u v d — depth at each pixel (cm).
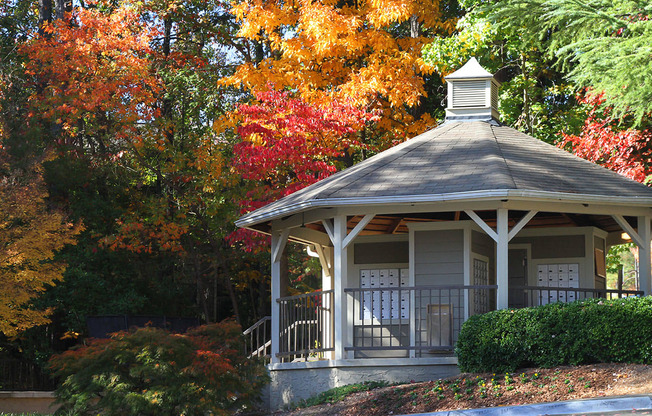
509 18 1608
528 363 1227
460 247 1444
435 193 1313
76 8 2430
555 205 1357
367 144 2444
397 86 2180
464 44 2147
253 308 2769
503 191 1277
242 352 1445
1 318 1778
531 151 1522
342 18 2141
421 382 1292
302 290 3075
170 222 2403
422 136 1623
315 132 1931
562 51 1453
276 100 1955
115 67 2389
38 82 2472
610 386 1055
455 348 1277
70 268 2170
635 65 1380
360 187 1388
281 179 2097
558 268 1550
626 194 1363
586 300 1213
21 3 2848
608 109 1923
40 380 2191
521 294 1560
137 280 2355
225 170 2419
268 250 2172
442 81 2645
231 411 1441
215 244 2538
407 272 1578
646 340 1134
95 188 2409
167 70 2612
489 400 1095
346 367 1377
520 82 2320
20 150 1867
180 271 2625
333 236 1404
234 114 2192
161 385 1281
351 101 2058
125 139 2414
